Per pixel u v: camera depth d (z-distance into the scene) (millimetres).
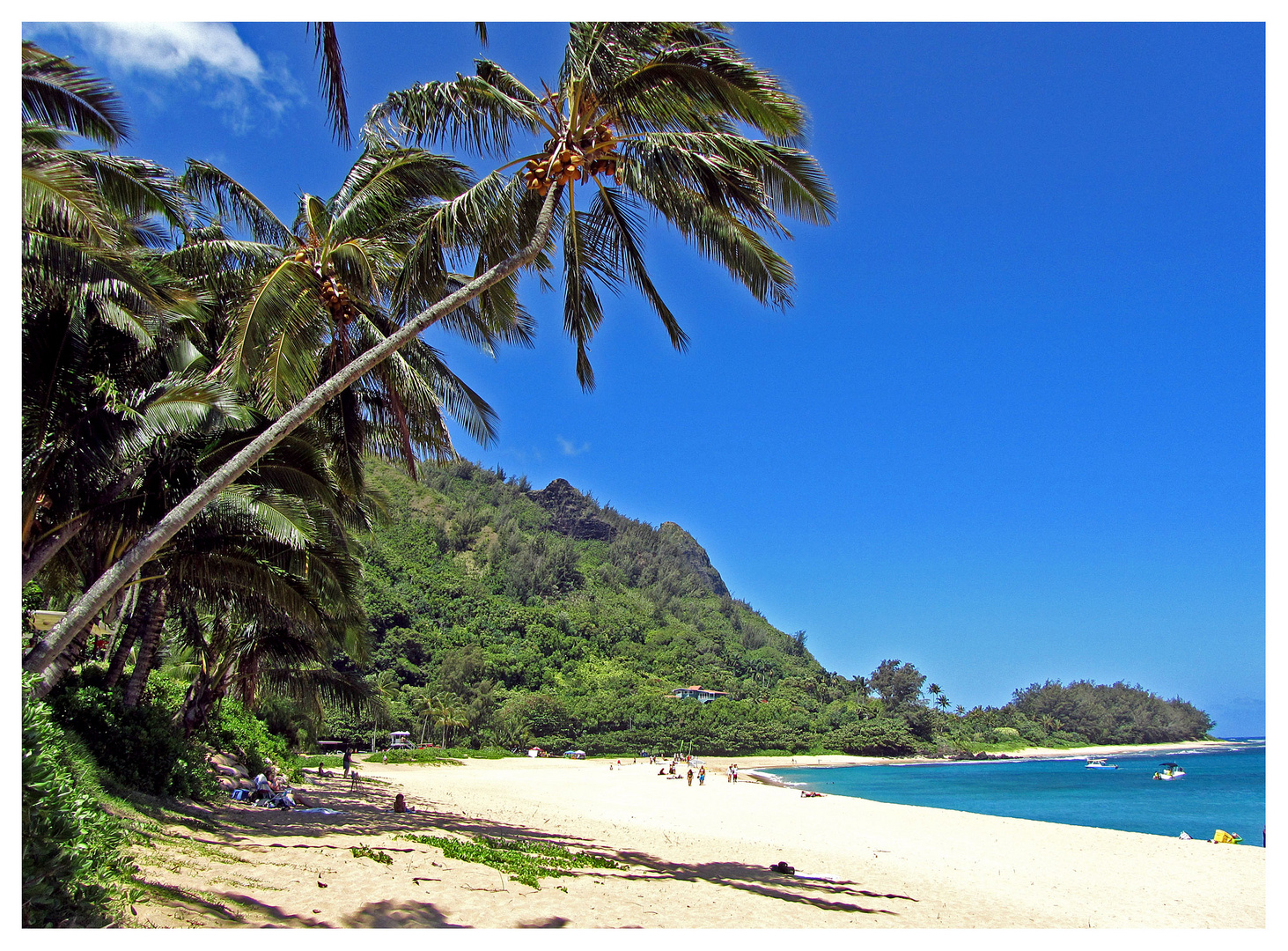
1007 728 139875
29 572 8711
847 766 100125
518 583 165500
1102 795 49438
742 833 21625
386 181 11469
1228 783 61969
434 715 80125
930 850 18969
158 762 12828
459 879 8945
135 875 6754
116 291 8070
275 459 11055
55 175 6699
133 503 10539
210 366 12188
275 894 7430
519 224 10500
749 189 9594
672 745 98312
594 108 9633
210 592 12703
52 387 8688
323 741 61312
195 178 12797
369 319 12430
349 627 18188
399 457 15133
